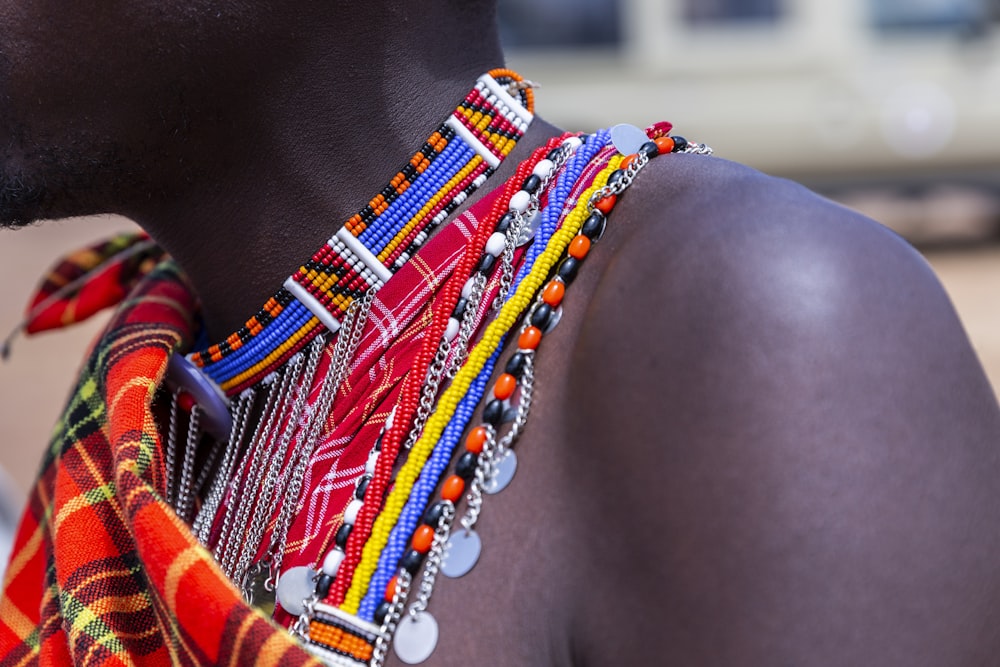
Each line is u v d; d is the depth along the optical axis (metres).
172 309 0.98
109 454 0.91
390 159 0.86
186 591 0.73
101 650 0.80
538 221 0.80
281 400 0.88
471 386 0.76
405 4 0.84
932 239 6.90
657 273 0.70
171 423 0.94
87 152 0.83
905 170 6.00
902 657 0.64
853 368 0.65
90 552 0.86
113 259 1.19
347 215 0.86
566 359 0.73
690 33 5.80
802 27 5.83
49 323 1.18
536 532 0.71
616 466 0.69
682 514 0.66
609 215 0.77
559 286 0.75
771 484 0.64
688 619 0.66
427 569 0.72
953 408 0.67
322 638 0.73
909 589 0.64
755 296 0.67
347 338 0.85
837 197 6.05
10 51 0.81
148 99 0.81
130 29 0.79
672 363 0.68
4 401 4.53
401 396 0.78
